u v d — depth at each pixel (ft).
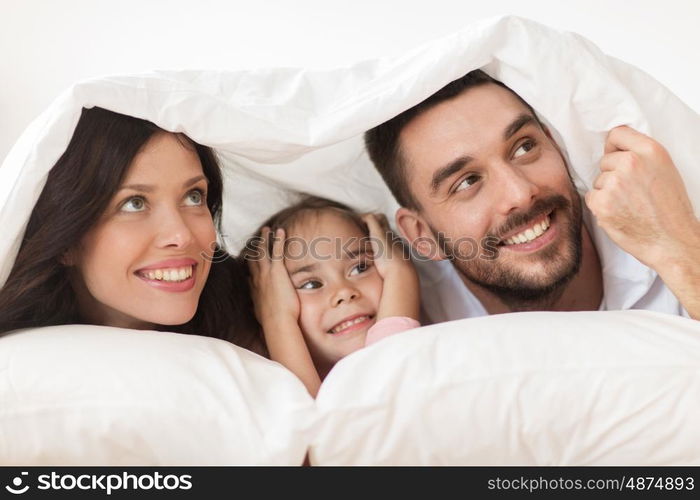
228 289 3.51
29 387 2.20
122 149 2.71
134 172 2.73
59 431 2.17
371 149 3.48
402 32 6.26
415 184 3.28
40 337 2.40
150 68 6.35
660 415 2.12
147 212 2.82
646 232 2.72
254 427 2.14
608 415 2.14
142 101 2.68
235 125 2.81
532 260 3.14
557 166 3.09
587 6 5.98
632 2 5.91
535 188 3.02
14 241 2.67
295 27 6.32
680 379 2.14
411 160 3.22
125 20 6.35
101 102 2.63
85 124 2.71
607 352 2.21
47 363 2.25
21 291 2.76
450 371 2.17
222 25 6.33
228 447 2.15
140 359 2.27
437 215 3.27
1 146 6.41
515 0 6.11
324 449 2.15
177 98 2.72
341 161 3.68
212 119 2.77
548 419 2.14
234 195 3.73
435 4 6.21
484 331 2.30
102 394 2.18
